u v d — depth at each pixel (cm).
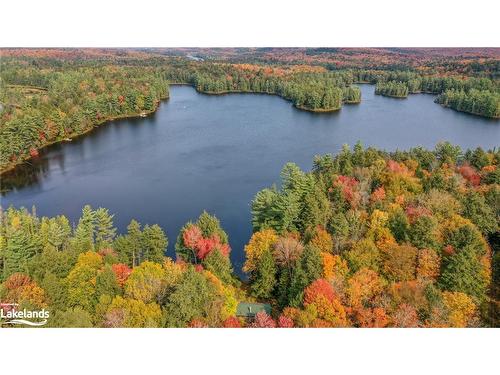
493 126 14875
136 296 4769
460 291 5053
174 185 10588
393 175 7744
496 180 7912
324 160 9575
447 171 8256
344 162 9456
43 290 4794
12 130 12044
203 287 4744
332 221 6334
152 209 9262
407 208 6738
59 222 7206
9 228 6334
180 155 12850
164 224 8562
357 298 4966
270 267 5672
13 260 5894
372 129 15038
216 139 14362
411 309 4622
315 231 6062
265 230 6388
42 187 10569
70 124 14562
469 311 4766
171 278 5088
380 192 7250
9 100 14700
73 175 11344
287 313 4762
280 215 6694
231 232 8156
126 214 9038
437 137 13850
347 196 7275
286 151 13075
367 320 4641
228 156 12694
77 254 5753
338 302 4750
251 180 10844
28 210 9262
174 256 7369
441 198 6669
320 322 4494
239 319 4934
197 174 11306
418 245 5741
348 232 6138
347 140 13938
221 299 4859
